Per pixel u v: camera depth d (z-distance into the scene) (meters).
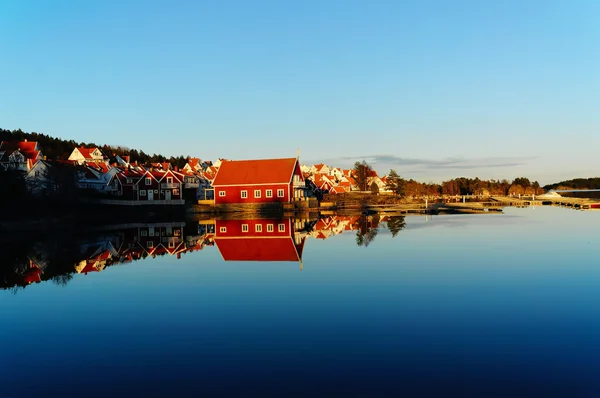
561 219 57.12
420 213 72.50
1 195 62.66
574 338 13.49
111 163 142.25
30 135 151.38
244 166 88.44
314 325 14.98
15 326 15.60
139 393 10.43
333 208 89.69
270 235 42.91
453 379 10.84
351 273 23.41
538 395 10.03
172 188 97.19
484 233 40.59
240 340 13.70
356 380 10.84
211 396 10.22
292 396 10.13
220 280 22.62
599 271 23.30
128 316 16.58
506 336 13.71
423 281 21.28
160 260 29.52
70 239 43.25
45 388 10.80
